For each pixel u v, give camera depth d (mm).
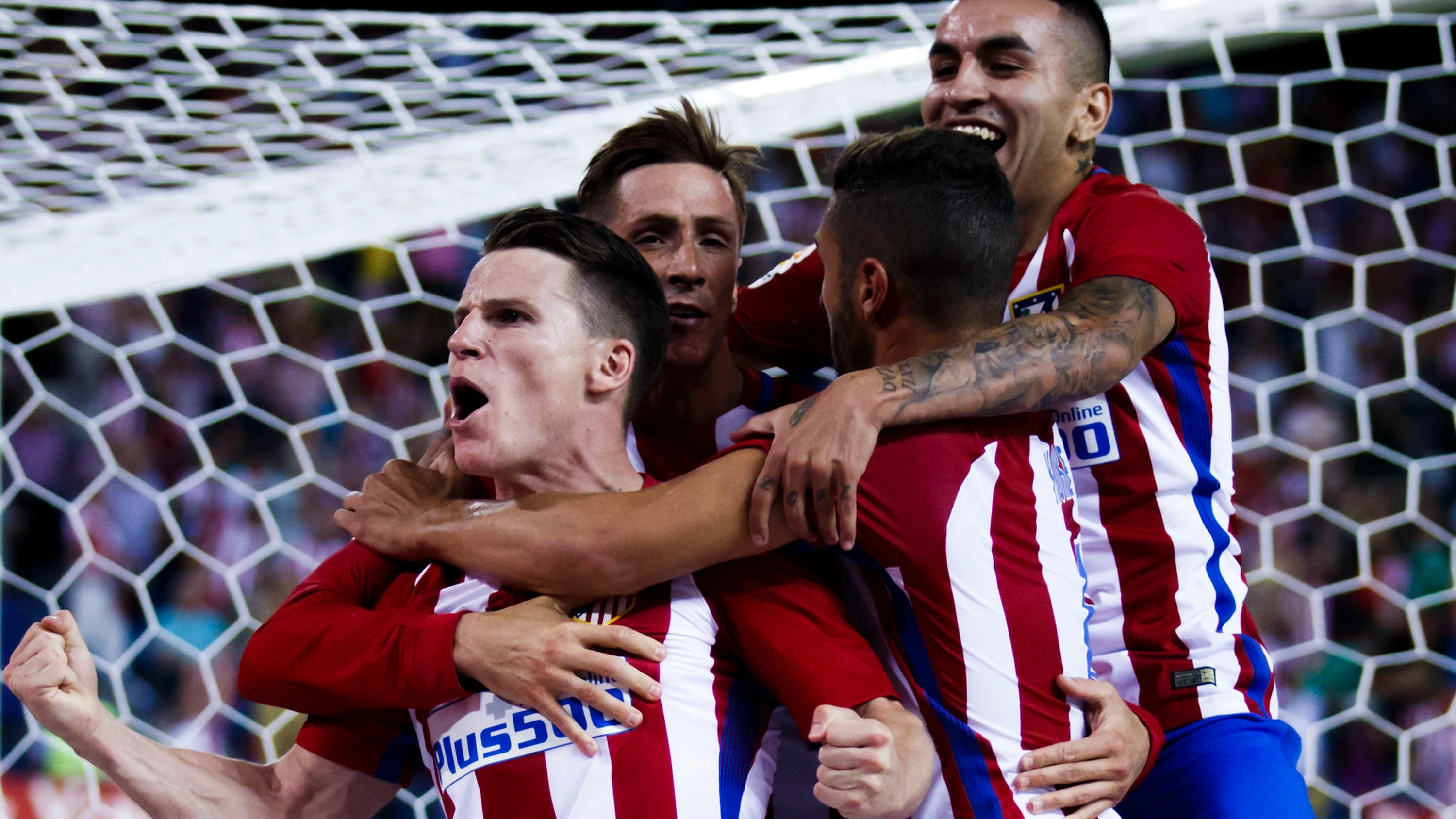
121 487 13680
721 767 3891
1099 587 5266
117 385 14148
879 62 10984
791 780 4934
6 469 13633
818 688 3891
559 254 4195
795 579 4156
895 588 4090
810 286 6434
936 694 4043
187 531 13492
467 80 14477
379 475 4648
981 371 4207
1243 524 12875
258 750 12211
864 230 4375
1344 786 11602
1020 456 4285
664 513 3955
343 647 4047
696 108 5754
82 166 11820
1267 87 14922
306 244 11438
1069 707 4148
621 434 4312
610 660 3791
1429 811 11484
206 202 10430
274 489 11219
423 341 14742
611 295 4223
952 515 4016
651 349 4359
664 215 5328
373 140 12609
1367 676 10430
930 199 4289
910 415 4059
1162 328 4871
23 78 13148
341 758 4320
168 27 14664
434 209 11445
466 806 3867
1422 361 13695
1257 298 11727
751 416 5777
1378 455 13016
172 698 12570
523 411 4113
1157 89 15117
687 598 4102
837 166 4598
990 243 4328
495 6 14641
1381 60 14781
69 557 13398
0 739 12211
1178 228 5262
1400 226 13492
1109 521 5281
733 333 6613
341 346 14555
